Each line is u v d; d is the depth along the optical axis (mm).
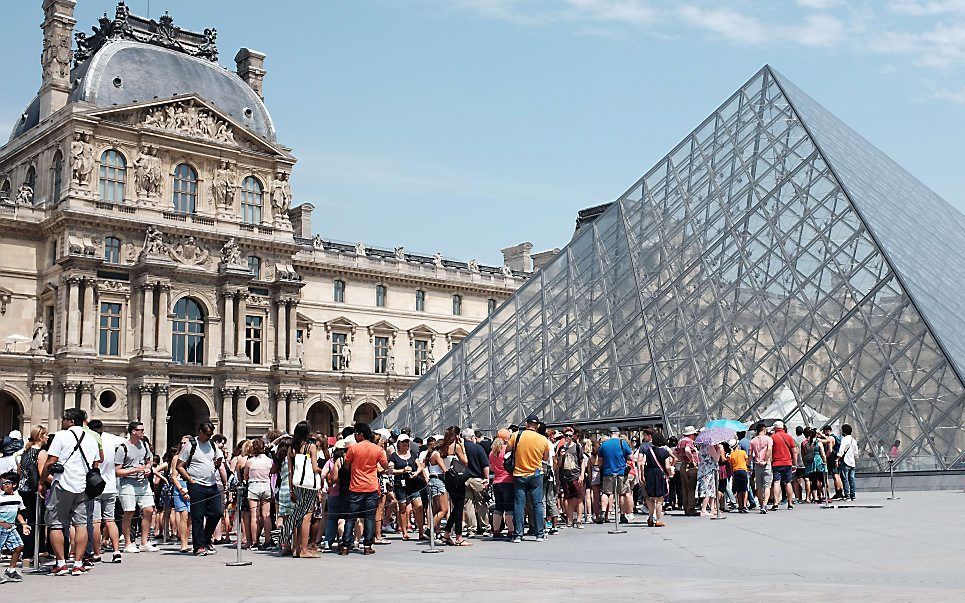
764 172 60156
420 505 33656
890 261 48562
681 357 53188
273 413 111625
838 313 49125
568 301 63562
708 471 36781
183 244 106000
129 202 103000
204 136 109188
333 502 30234
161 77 110688
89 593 21438
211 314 106875
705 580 20094
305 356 121688
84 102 102250
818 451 40312
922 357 44625
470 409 63062
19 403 96500
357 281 128500
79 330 98062
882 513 34125
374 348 129125
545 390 59500
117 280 101188
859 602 16281
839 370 46625
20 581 24156
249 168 113188
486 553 27953
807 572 21031
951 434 42219
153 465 37938
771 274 53500
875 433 44219
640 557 25094
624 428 53062
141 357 99875
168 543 35375
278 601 19031
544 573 22422
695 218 61312
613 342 57344
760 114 64938
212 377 106312
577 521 35781
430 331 134500
